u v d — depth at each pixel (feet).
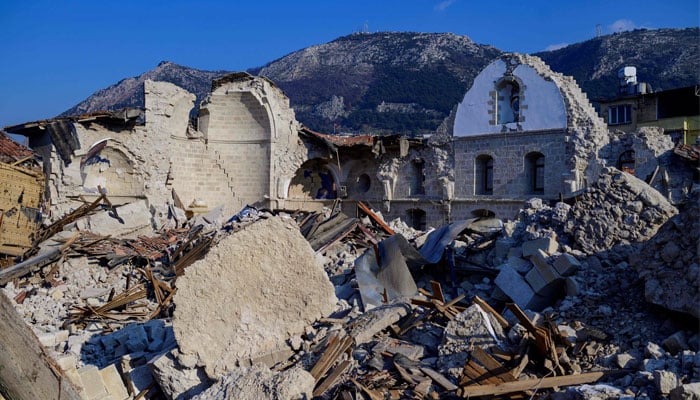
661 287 35.35
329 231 69.51
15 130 96.73
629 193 46.78
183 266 69.26
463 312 35.68
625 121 146.72
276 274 38.93
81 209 83.46
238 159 122.52
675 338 32.63
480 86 114.42
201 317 36.58
